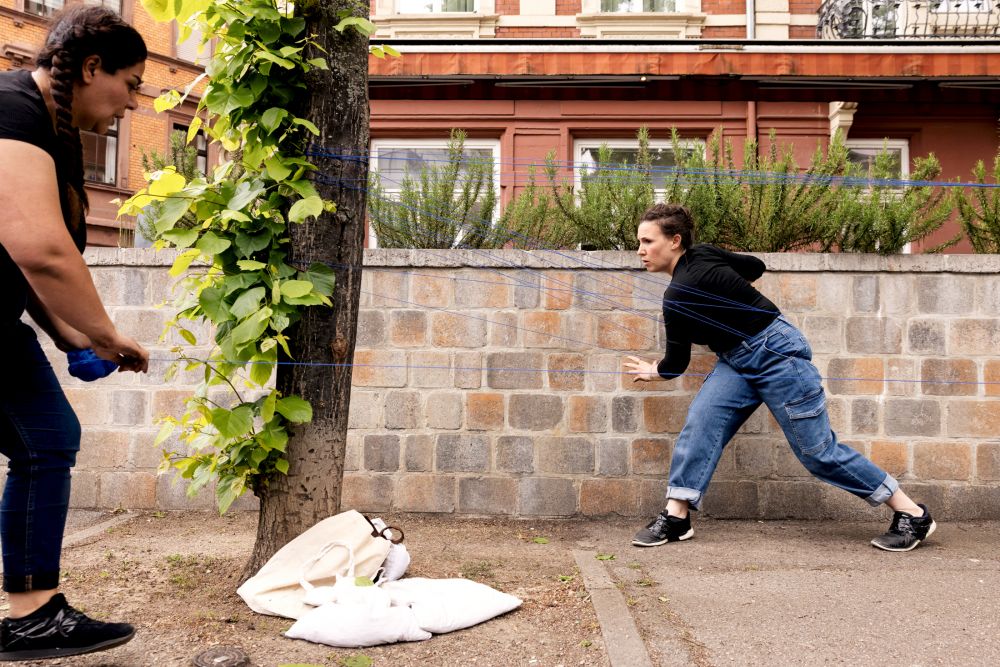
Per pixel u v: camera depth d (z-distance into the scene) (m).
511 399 4.46
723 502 4.41
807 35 11.01
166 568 3.23
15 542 2.05
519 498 4.44
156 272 4.56
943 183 4.64
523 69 7.52
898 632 2.56
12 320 2.04
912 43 7.68
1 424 2.06
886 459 4.39
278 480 2.89
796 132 9.98
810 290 4.45
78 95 2.05
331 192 2.87
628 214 4.75
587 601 2.86
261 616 2.63
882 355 4.41
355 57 2.92
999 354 4.38
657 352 4.46
